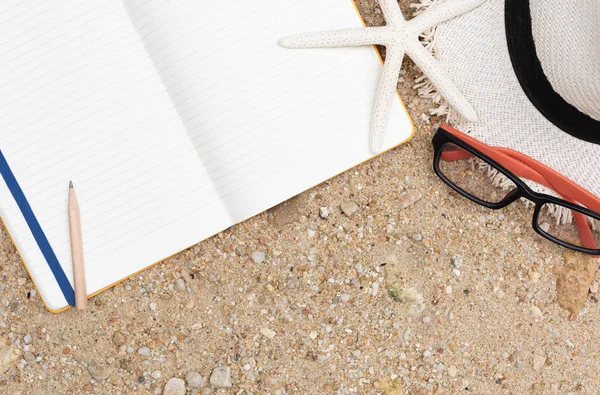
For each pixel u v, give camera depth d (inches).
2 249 29.2
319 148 28.4
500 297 30.2
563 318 30.3
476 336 30.3
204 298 29.8
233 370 29.9
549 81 26.9
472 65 28.3
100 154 28.2
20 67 27.9
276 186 28.4
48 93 28.0
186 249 29.6
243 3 27.8
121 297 29.5
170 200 28.5
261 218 29.7
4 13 27.6
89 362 29.6
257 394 29.9
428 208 29.9
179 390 29.7
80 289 28.3
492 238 30.0
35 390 29.5
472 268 30.1
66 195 28.3
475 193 29.9
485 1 27.9
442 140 28.4
